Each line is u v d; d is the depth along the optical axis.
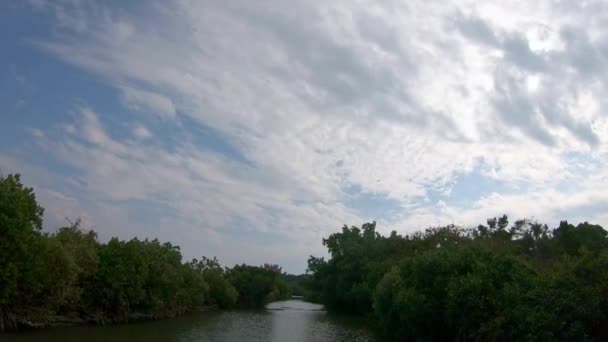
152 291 80.00
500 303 37.94
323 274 131.75
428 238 88.00
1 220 45.62
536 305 34.59
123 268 69.62
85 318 65.06
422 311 45.88
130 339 49.56
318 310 130.12
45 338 45.53
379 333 66.00
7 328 48.81
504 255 43.47
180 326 69.00
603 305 30.16
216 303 132.62
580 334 29.98
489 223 77.31
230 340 53.12
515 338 34.97
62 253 53.66
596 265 32.44
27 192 48.97
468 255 46.62
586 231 66.31
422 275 47.81
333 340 56.31
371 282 93.25
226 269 158.12
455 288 41.62
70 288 56.69
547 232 71.31
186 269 105.38
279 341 53.72
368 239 121.62
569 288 32.50
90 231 71.00
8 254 46.56
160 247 87.06
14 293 47.62
